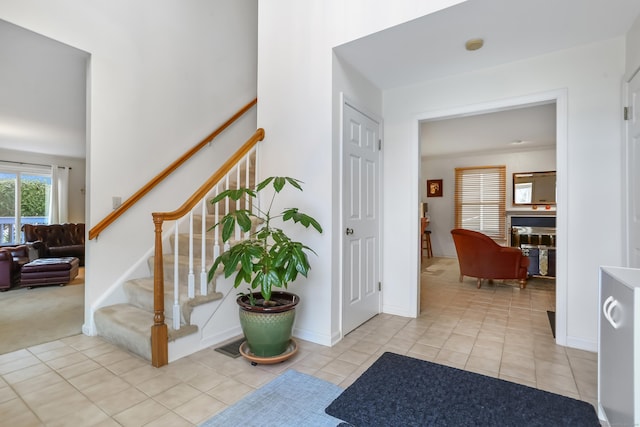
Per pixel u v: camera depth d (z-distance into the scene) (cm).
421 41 236
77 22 257
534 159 633
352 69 277
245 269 197
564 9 196
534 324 295
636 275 138
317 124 256
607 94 229
